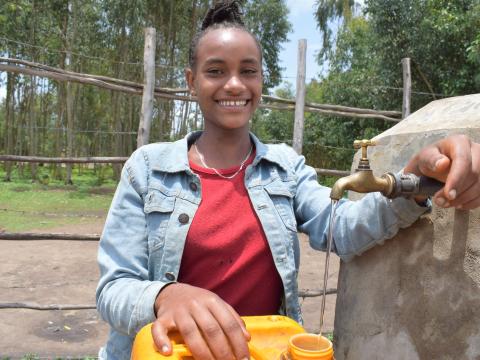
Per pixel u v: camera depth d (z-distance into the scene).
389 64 9.55
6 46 12.07
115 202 1.30
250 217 1.27
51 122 15.94
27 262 5.54
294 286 1.29
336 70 12.92
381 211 1.13
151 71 4.21
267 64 17.02
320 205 1.31
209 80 1.26
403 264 1.18
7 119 13.93
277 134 14.25
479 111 1.14
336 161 11.78
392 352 1.22
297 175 1.41
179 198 1.27
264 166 1.36
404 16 9.19
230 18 1.34
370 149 1.39
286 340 0.98
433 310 1.10
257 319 1.03
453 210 1.06
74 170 18.14
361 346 1.34
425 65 9.20
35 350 3.38
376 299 1.27
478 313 1.00
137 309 1.04
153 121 14.70
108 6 13.66
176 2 14.59
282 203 1.33
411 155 1.23
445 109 1.27
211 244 1.23
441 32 8.55
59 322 3.89
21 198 10.34
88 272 5.21
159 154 1.33
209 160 1.33
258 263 1.26
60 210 9.07
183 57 14.94
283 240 1.28
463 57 8.78
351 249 1.24
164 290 1.03
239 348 0.85
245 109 1.28
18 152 14.32
